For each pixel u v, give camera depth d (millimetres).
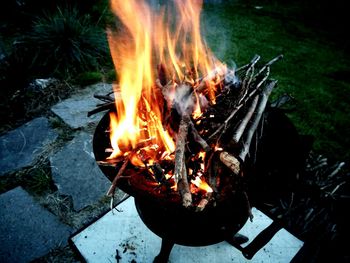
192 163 1492
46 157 2994
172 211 1360
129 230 2160
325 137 3658
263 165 1579
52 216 2484
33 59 4062
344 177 2957
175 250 2061
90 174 2832
